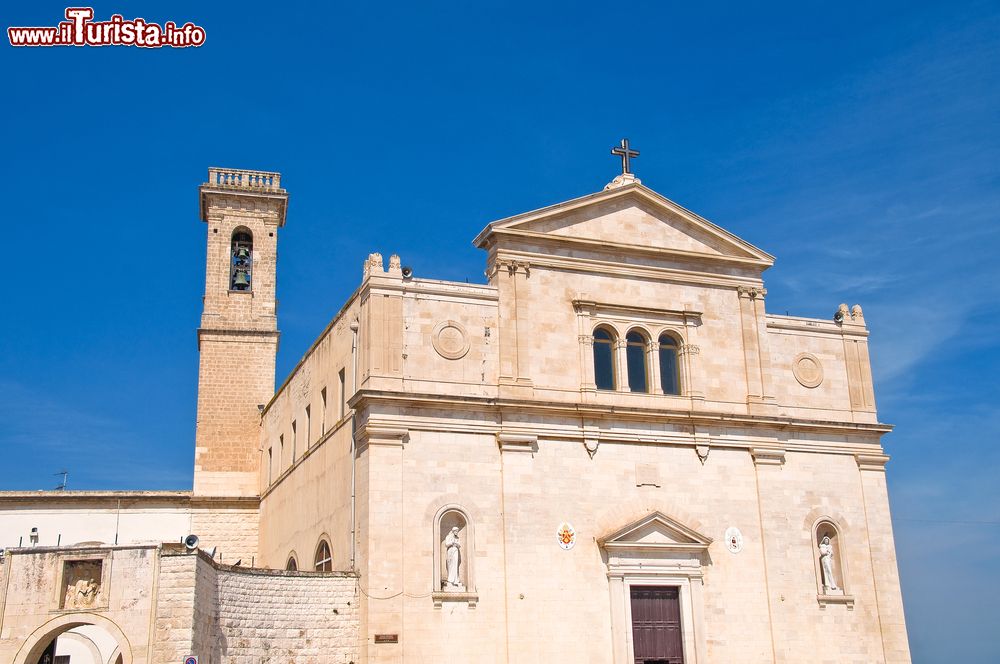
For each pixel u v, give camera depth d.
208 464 64.50
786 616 47.56
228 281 68.12
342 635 41.47
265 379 66.69
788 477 49.69
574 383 47.06
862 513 50.66
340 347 48.91
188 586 35.47
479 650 42.25
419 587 42.00
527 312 47.16
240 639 38.97
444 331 45.53
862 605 49.22
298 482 54.47
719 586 46.88
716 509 47.84
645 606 45.56
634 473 46.84
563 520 45.03
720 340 50.50
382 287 44.94
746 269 51.97
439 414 44.19
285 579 41.00
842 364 52.94
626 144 52.16
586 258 48.81
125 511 62.97
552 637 43.47
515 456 44.91
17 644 34.84
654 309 49.34
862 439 51.72
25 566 35.56
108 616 35.25
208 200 69.19
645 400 48.12
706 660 45.62
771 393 50.47
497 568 43.47
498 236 47.38
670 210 50.97
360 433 44.00
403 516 42.53
